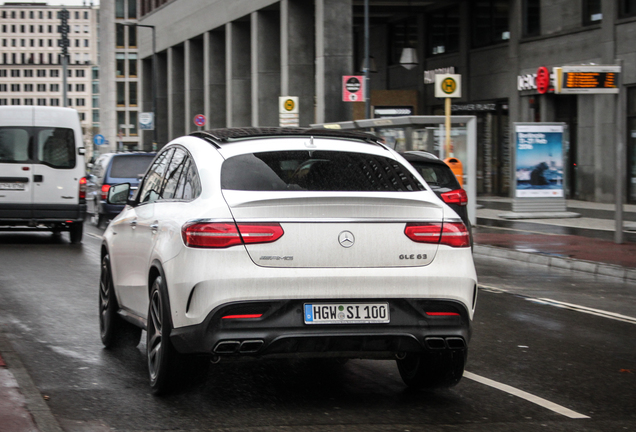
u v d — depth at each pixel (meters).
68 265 13.98
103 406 5.54
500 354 7.42
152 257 5.86
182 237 5.31
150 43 59.47
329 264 5.20
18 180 17.56
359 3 35.56
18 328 8.42
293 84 36.84
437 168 12.38
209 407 5.54
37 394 5.48
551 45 28.83
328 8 33.28
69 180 17.81
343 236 5.23
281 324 5.11
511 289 11.71
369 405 5.66
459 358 5.76
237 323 5.07
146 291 6.16
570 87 15.59
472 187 20.58
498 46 31.88
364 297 5.22
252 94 41.25
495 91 32.28
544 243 16.59
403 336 5.28
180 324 5.29
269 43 40.41
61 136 17.84
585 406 5.72
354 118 36.66
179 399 5.74
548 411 5.57
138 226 6.52
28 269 13.39
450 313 5.41
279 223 5.15
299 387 6.13
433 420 5.30
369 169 5.84
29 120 17.70
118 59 101.56
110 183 22.02
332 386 6.18
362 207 5.29
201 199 5.40
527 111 30.38
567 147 28.66
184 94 55.75
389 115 37.25
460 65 34.59
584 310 10.00
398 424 5.20
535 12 29.98
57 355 7.16
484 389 6.15
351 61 33.62
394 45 40.22
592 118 27.20
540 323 9.06
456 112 34.50
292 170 5.65
